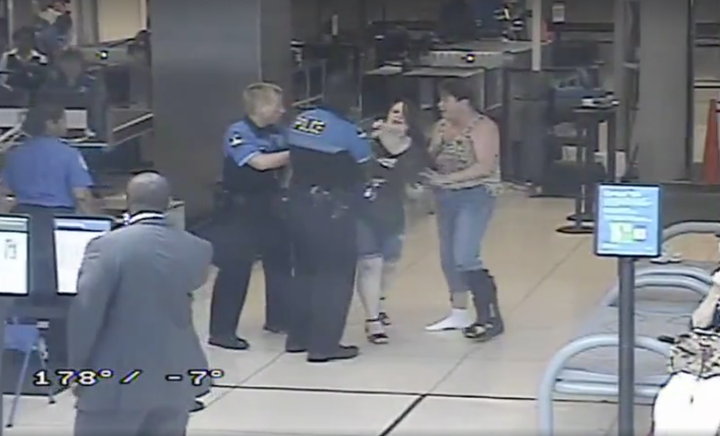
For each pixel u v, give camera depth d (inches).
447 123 350.9
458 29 410.0
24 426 257.0
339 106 340.5
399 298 333.1
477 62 399.9
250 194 324.8
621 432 207.0
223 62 381.4
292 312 314.2
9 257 232.8
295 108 338.6
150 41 386.6
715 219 373.4
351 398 287.0
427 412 282.2
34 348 267.7
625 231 199.0
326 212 323.6
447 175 344.8
